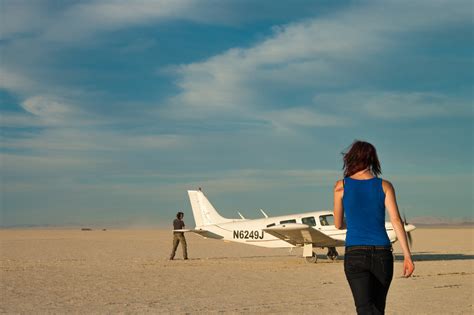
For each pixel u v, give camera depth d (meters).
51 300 11.41
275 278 15.88
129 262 22.81
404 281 14.69
